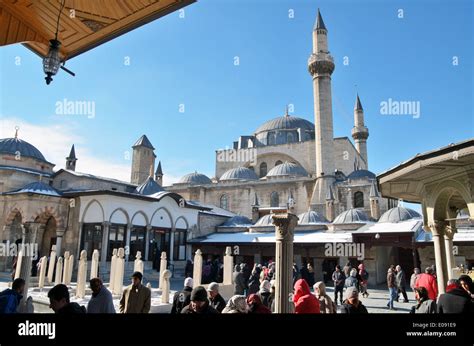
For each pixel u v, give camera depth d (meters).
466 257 25.11
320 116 51.41
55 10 6.61
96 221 29.77
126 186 40.09
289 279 8.96
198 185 58.94
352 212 35.03
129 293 7.85
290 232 9.20
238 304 6.39
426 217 9.38
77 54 8.07
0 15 6.61
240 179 58.53
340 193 48.84
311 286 21.98
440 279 8.73
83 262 18.22
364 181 48.41
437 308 6.24
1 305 6.19
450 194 8.70
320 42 52.44
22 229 29.41
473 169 7.15
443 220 8.86
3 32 6.75
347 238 29.70
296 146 62.12
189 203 40.88
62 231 31.12
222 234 40.06
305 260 31.16
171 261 35.00
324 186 49.28
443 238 8.80
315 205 48.34
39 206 30.12
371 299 21.11
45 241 32.53
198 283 18.61
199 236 39.91
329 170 50.09
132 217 31.42
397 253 32.38
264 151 64.44
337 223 34.06
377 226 29.56
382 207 44.03
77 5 6.50
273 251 33.84
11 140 36.84
